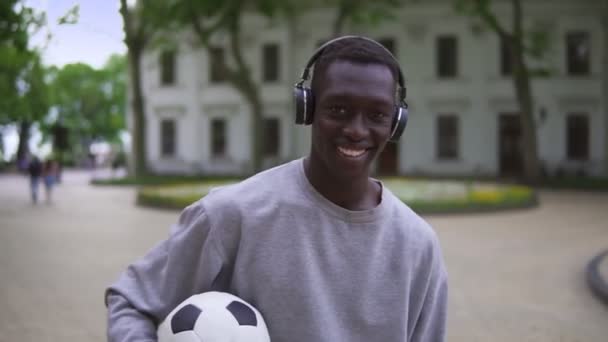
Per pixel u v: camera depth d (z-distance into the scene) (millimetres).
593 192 22891
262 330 1309
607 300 6367
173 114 34000
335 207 1366
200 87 33406
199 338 1285
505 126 29797
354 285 1348
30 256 9023
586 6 28000
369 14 26344
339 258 1351
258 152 26125
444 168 30547
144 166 29047
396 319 1364
